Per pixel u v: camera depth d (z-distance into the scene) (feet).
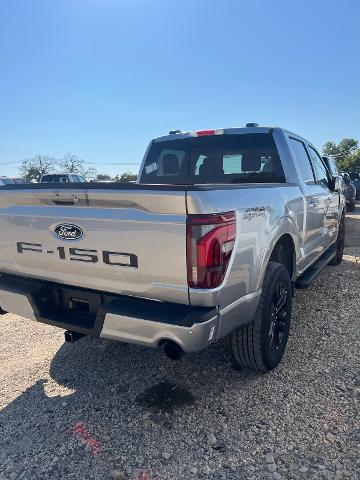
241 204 8.65
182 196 7.49
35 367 11.78
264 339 10.04
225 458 7.98
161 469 7.79
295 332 13.28
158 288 8.11
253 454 8.05
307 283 13.46
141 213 7.98
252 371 11.03
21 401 10.13
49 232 9.29
